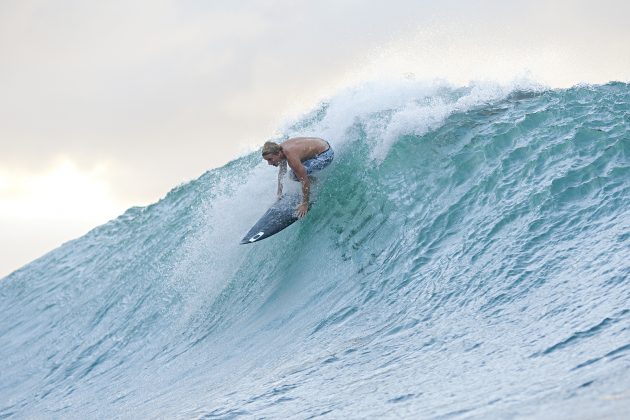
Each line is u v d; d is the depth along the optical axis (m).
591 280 19.00
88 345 43.50
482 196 26.77
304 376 20.48
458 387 15.28
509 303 19.95
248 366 25.00
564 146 26.95
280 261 32.81
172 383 28.25
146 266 48.44
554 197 24.22
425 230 26.88
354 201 31.45
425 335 20.31
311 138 32.25
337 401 16.92
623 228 21.12
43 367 44.41
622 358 13.74
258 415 17.66
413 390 16.03
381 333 22.02
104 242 65.19
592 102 29.75
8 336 55.94
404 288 24.42
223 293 35.06
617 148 25.27
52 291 60.91
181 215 51.56
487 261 22.80
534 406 12.69
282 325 27.56
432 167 30.08
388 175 31.17
